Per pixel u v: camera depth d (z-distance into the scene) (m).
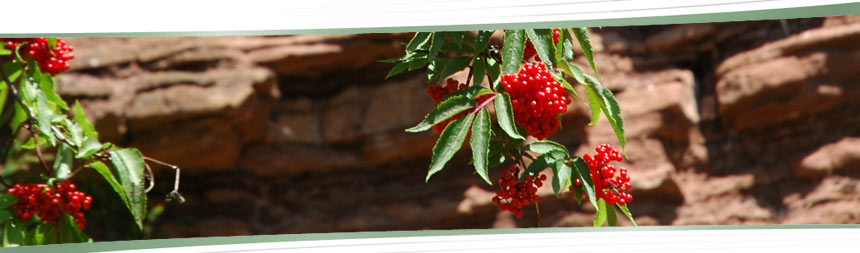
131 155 2.12
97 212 7.38
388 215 8.00
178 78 7.62
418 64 1.92
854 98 7.56
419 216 7.95
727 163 8.00
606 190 1.72
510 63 1.64
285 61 7.85
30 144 2.44
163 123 7.56
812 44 7.66
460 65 1.82
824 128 7.69
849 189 7.50
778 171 7.80
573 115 7.75
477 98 1.59
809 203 7.57
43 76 2.36
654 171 7.75
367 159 8.14
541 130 1.66
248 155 8.03
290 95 8.18
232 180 8.01
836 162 7.55
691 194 7.85
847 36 7.54
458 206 7.91
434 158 1.51
